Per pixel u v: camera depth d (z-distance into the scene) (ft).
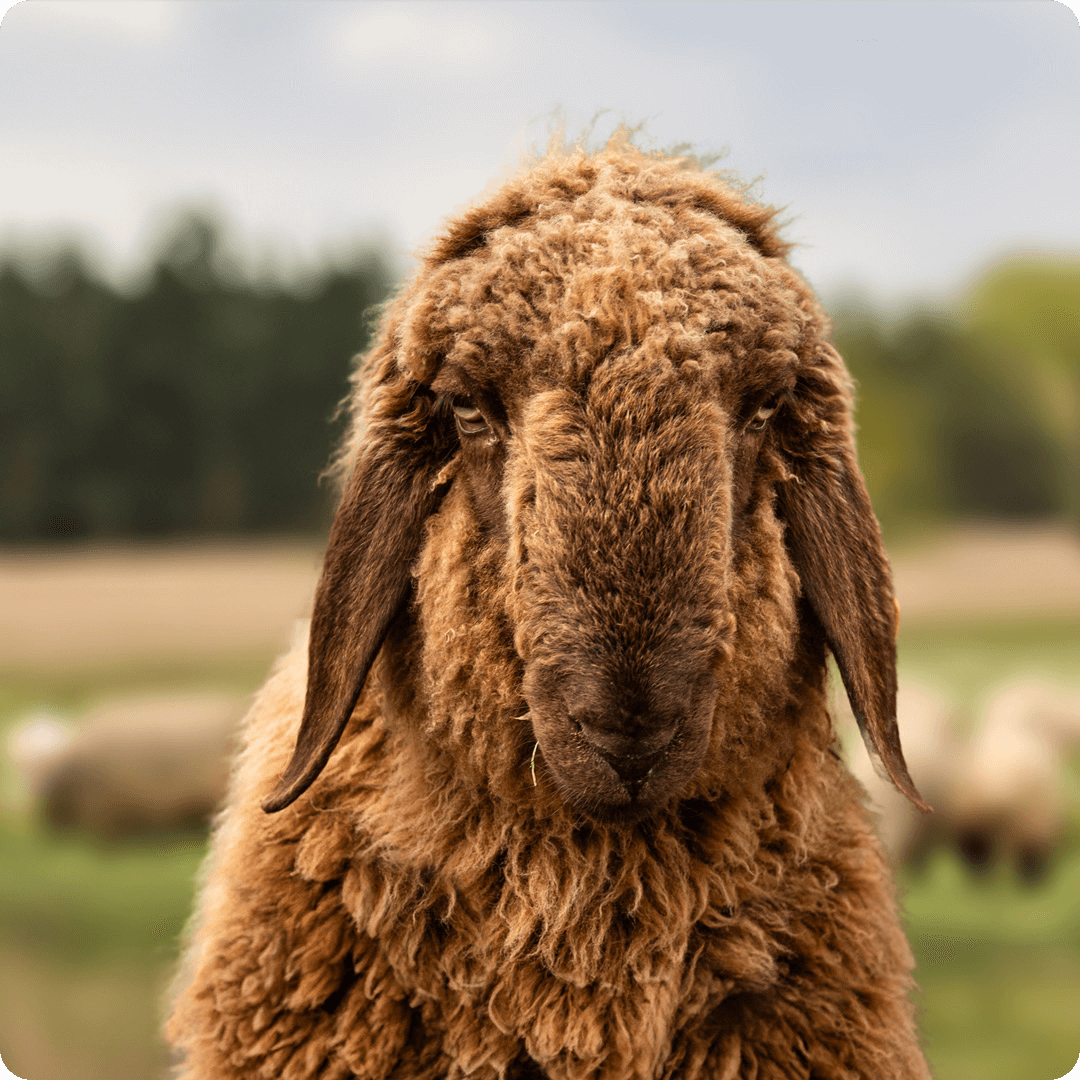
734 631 8.40
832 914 9.47
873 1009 9.38
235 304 108.99
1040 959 25.53
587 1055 8.95
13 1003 21.74
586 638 7.93
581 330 8.32
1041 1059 20.13
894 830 32.55
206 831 36.76
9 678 52.37
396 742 9.51
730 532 8.51
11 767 40.22
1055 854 33.55
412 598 9.47
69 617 67.26
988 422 95.35
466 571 8.89
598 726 7.92
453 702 8.95
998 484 96.73
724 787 9.26
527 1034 9.04
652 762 8.05
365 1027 9.03
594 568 7.96
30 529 104.73
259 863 9.41
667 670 7.88
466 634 8.87
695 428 8.21
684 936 9.09
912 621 70.33
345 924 9.20
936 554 91.04
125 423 106.52
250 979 9.11
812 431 9.90
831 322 10.57
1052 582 80.12
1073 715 36.68
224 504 106.73
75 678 52.80
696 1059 9.05
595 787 8.07
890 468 94.22
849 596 9.89
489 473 8.90
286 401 108.17
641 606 7.89
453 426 9.45
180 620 67.62
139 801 36.06
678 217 9.21
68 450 105.70
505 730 8.82
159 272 107.14
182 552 100.32
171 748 36.52
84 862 33.42
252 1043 9.14
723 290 8.76
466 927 9.16
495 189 9.89
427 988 9.07
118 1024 20.92
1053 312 93.76
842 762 10.44
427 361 9.25
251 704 11.89
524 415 8.50
